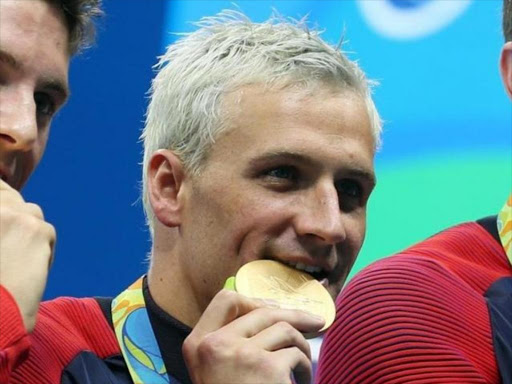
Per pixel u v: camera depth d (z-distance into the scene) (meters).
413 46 12.67
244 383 6.32
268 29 7.12
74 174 12.90
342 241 6.82
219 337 6.41
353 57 12.67
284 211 6.69
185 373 7.16
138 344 7.27
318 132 6.75
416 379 7.36
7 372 5.86
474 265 7.98
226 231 6.79
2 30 6.16
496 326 7.54
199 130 6.93
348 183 6.88
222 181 6.80
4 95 6.18
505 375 7.38
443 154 12.47
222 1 12.94
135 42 13.09
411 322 7.53
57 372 6.94
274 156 6.71
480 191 12.35
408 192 12.46
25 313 6.02
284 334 6.43
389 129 12.58
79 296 12.73
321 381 7.82
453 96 12.55
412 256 7.94
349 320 7.71
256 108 6.80
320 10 12.80
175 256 7.20
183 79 7.10
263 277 6.64
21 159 6.32
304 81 6.86
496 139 12.41
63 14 6.48
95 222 12.87
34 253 6.15
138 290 7.50
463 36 12.62
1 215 6.14
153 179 7.12
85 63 13.01
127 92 13.05
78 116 12.98
